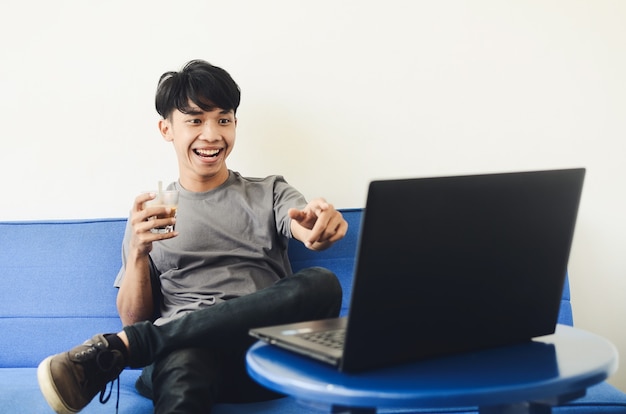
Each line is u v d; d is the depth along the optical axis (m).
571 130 2.29
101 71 2.29
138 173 2.30
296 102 2.29
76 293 2.11
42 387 1.52
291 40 2.28
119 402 1.73
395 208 1.02
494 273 1.15
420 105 2.29
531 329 1.24
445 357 1.16
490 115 2.29
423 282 1.08
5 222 2.18
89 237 2.14
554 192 1.18
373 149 2.29
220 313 1.65
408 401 0.98
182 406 1.53
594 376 1.09
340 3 2.27
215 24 2.28
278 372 1.09
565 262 1.24
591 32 2.28
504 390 1.01
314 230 1.60
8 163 2.31
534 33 2.28
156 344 1.61
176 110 2.04
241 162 2.31
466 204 1.09
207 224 2.02
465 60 2.28
